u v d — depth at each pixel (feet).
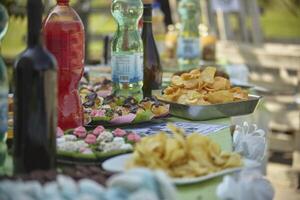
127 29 6.24
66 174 3.59
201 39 12.02
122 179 3.04
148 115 5.57
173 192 3.11
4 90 4.18
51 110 3.84
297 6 19.81
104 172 3.73
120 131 4.74
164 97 6.47
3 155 4.17
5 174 3.66
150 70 6.99
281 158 14.26
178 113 6.13
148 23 7.09
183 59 10.64
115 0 6.22
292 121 14.34
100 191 3.09
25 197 3.03
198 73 6.77
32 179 3.40
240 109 6.30
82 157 4.18
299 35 19.36
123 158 4.08
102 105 5.84
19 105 3.82
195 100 6.22
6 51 15.10
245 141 5.24
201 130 5.43
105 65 10.37
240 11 15.57
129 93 6.24
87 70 8.96
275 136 14.48
